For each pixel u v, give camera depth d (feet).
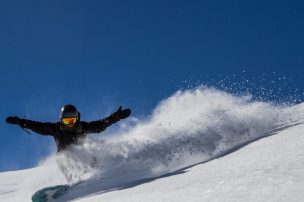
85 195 17.95
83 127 23.93
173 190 11.57
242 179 10.30
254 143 17.40
